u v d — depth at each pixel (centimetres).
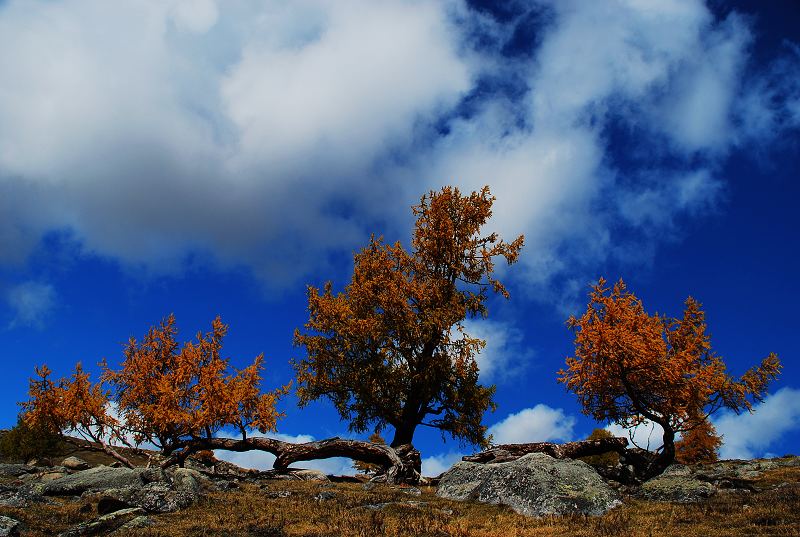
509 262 3044
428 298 2867
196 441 2503
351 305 2892
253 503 1641
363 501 1677
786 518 1262
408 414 2905
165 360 2583
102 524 1348
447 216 3025
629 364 2462
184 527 1347
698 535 1166
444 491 1852
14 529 1255
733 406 2522
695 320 2669
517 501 1567
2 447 4131
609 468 2514
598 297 2559
